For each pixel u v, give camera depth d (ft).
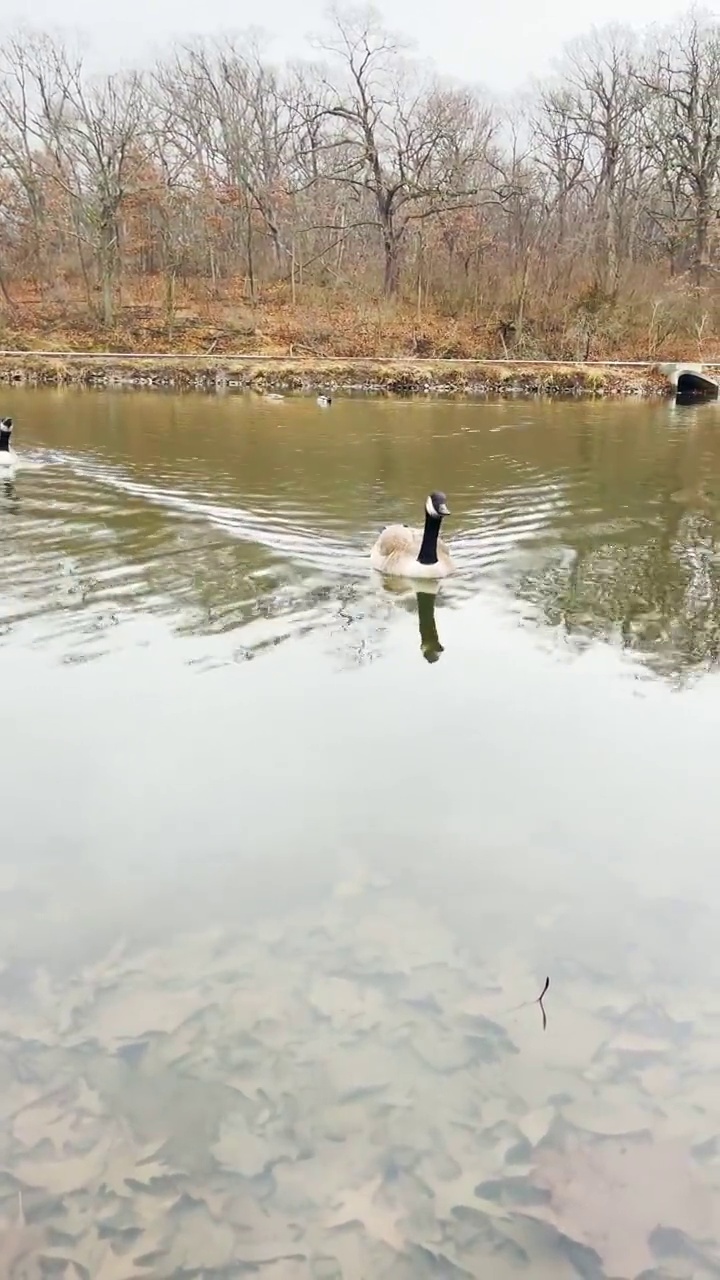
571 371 115.44
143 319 146.00
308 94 193.36
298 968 14.69
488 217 167.53
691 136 187.83
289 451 63.67
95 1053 13.00
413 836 18.51
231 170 179.83
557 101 175.11
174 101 188.14
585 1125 11.98
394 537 37.14
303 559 37.96
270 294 160.04
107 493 48.24
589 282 142.72
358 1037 13.33
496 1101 12.34
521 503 49.57
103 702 24.25
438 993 14.17
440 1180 11.30
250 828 18.74
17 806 19.43
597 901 16.52
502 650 28.94
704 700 25.40
